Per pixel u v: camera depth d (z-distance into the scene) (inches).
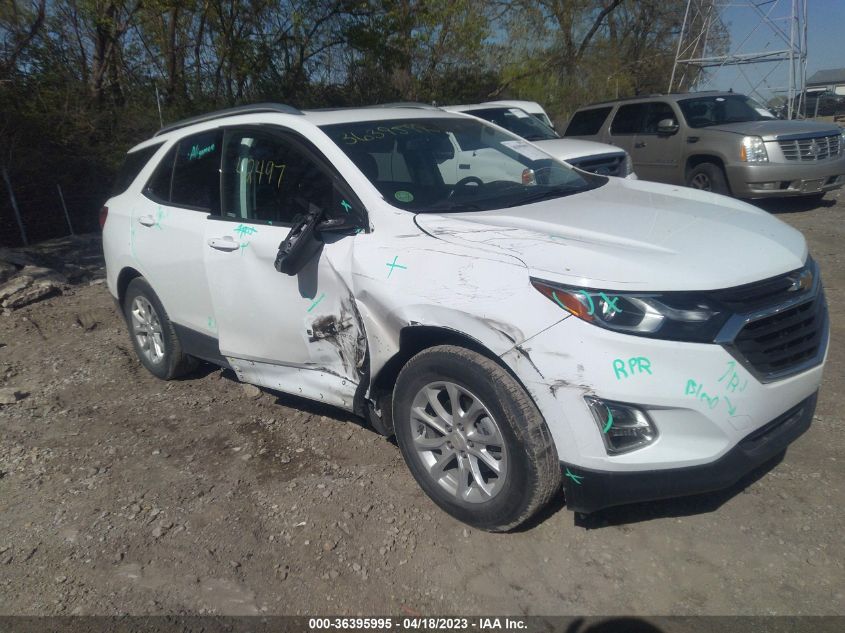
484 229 131.3
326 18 649.6
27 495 151.5
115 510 144.2
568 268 116.0
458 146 173.0
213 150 182.4
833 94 1469.0
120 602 118.7
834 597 111.0
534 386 114.4
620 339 109.8
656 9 1088.8
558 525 131.6
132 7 565.0
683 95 454.9
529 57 951.0
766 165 390.3
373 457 158.9
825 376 181.8
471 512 129.0
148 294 201.9
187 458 163.3
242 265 163.8
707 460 112.1
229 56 608.4
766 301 117.9
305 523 136.3
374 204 144.3
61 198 447.5
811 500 133.3
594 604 113.7
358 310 140.3
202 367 219.3
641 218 138.1
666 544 125.3
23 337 255.6
